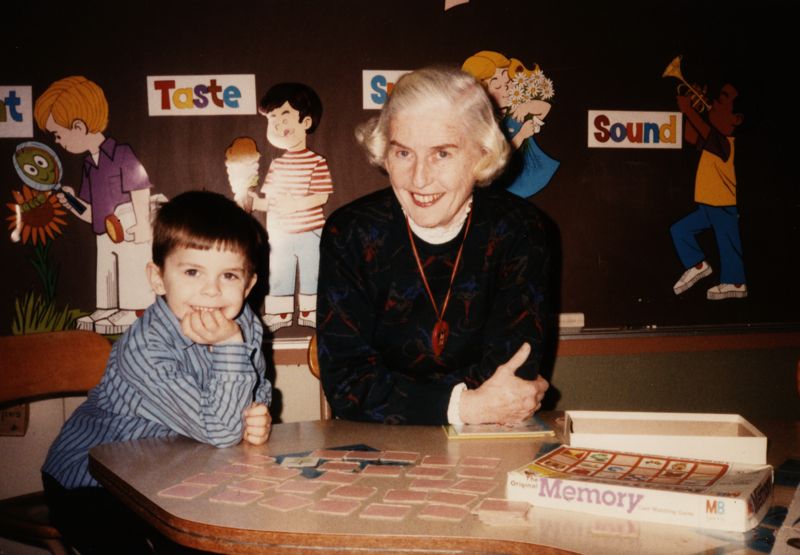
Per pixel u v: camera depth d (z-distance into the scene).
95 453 1.19
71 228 2.35
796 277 2.71
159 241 1.46
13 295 2.33
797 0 2.62
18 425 2.36
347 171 2.44
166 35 2.35
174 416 1.30
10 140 2.31
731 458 1.09
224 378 1.26
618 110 2.56
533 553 0.79
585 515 0.88
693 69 2.59
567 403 2.62
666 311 2.63
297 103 2.40
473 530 0.84
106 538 1.29
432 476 1.03
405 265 1.47
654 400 2.67
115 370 1.46
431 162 1.33
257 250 1.54
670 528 0.84
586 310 2.59
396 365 1.54
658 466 0.97
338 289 1.45
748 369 2.71
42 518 1.67
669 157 2.60
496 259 1.50
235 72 2.38
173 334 1.40
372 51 2.42
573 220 2.57
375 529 0.84
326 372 1.44
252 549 0.84
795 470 1.07
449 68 1.36
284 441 1.26
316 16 2.40
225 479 1.03
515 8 2.48
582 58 2.53
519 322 1.48
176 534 0.88
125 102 2.35
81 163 2.34
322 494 0.96
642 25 2.55
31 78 2.31
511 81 2.49
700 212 2.63
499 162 1.41
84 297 2.37
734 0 2.59
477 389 1.35
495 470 1.06
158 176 2.37
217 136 2.39
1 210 2.32
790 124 2.67
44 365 1.72
